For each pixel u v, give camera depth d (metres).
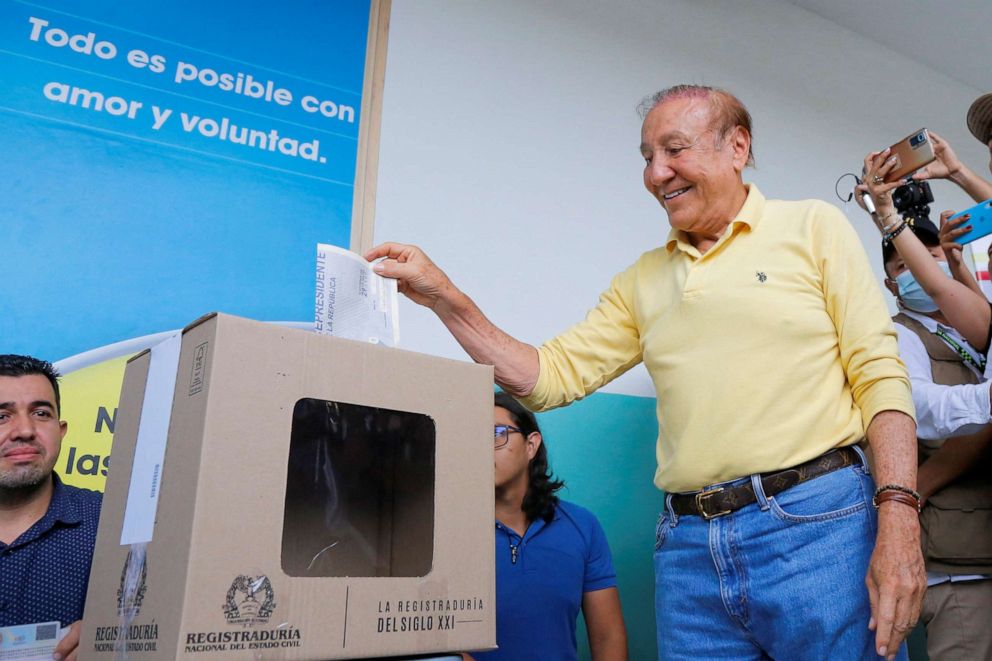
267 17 1.95
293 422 0.86
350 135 1.97
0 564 1.34
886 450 0.96
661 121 1.20
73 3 1.74
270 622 0.64
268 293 1.79
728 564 1.03
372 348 0.76
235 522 0.64
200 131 1.80
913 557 0.88
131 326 1.64
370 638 0.69
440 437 0.79
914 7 2.95
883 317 1.05
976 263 2.77
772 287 1.08
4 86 1.63
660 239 2.38
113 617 0.72
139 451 0.76
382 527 0.89
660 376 1.16
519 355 1.22
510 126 2.21
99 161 1.68
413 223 1.99
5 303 1.54
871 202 1.75
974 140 3.32
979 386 1.44
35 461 1.41
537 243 2.15
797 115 2.81
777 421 1.02
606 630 1.68
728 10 2.79
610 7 2.52
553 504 1.72
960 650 1.49
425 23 2.16
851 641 0.96
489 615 0.77
